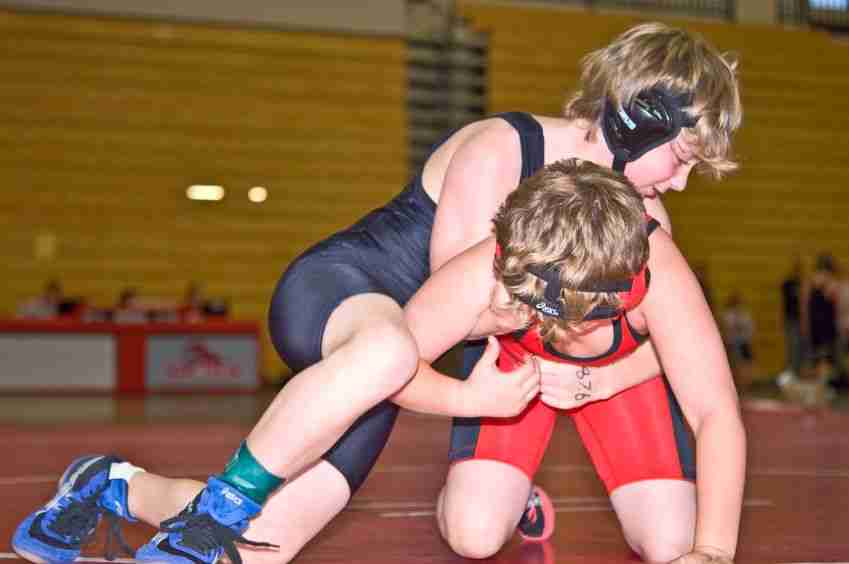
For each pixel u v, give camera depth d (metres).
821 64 18.44
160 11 15.49
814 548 3.09
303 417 2.25
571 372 2.80
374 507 4.11
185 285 15.24
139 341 13.73
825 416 9.84
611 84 2.60
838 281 14.53
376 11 16.28
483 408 2.48
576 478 5.22
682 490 3.01
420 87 16.55
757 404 11.73
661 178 2.66
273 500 2.57
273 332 2.70
